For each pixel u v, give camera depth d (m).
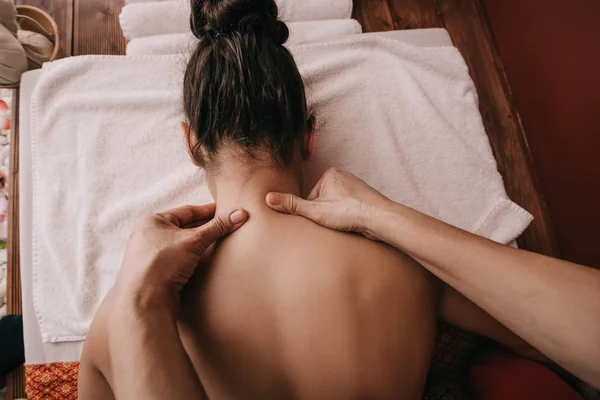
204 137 0.61
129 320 0.48
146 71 0.97
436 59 0.99
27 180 0.93
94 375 0.52
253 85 0.58
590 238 0.97
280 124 0.61
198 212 0.70
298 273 0.54
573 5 0.92
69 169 0.92
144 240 0.56
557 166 1.06
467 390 0.82
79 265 0.87
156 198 0.89
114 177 0.91
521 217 0.90
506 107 1.22
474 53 1.25
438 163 0.93
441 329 0.90
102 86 0.96
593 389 0.79
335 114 0.95
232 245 0.58
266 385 0.54
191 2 0.62
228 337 0.54
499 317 0.55
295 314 0.53
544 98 1.08
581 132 0.96
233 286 0.55
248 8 0.59
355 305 0.54
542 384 0.70
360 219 0.59
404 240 0.58
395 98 0.96
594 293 0.49
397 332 0.56
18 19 1.10
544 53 1.05
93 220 0.89
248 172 0.61
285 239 0.57
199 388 0.46
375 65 0.98
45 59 1.07
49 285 0.86
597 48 0.88
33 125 0.94
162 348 0.46
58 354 0.84
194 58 0.62
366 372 0.53
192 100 0.61
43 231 0.88
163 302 0.51
